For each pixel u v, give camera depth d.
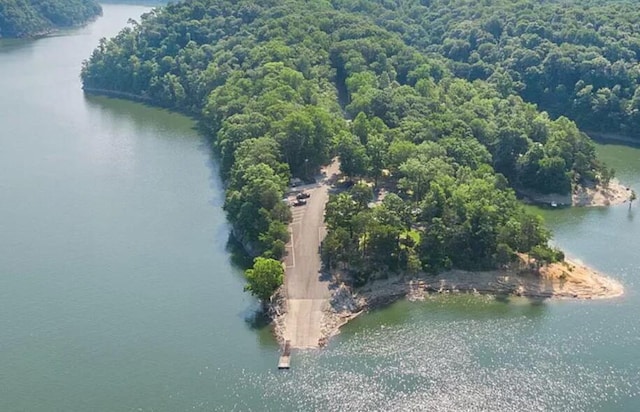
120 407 191.00
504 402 188.62
